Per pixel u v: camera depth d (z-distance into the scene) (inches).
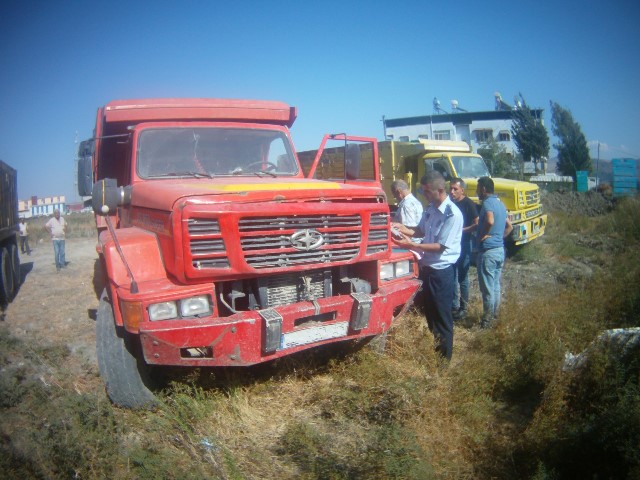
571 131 1289.4
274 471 133.0
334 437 145.2
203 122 218.7
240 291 159.5
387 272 187.0
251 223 150.5
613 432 123.0
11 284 363.6
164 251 157.3
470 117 1369.3
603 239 525.7
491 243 243.6
